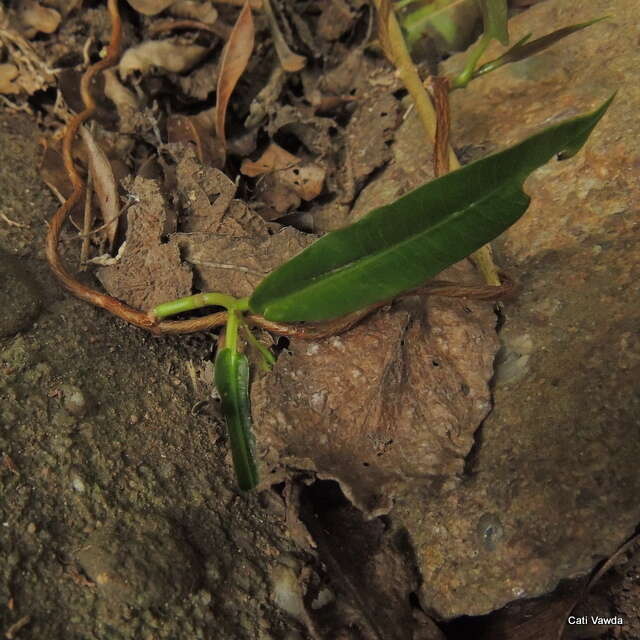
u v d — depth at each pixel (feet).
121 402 0.84
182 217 0.91
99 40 1.08
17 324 0.83
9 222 0.92
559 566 0.75
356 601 0.78
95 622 0.71
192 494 0.81
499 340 0.83
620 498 0.75
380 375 0.81
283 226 0.95
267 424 0.82
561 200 0.89
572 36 0.98
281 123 1.03
